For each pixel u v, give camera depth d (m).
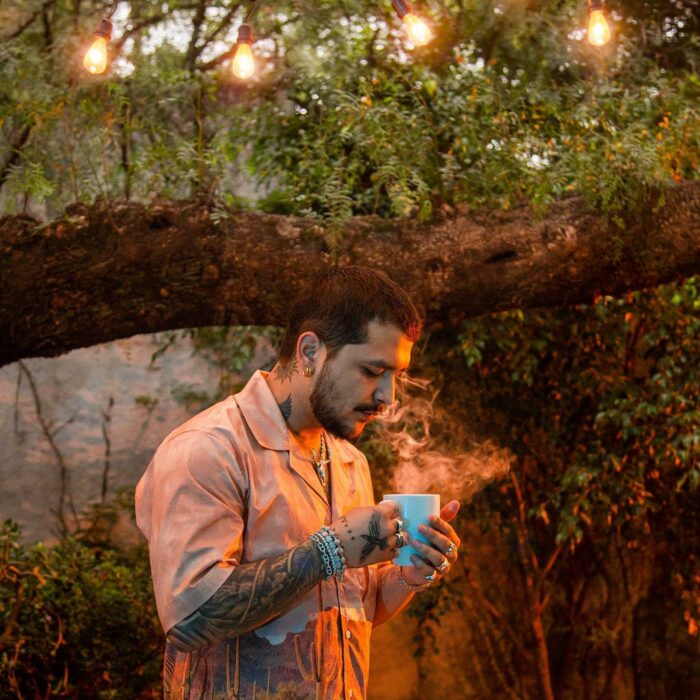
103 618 4.11
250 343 4.87
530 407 4.58
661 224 3.31
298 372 1.61
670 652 5.14
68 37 3.93
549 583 5.09
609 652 5.22
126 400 5.49
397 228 3.20
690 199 3.35
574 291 3.35
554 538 5.12
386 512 1.52
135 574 4.49
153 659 4.16
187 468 1.50
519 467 4.88
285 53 4.45
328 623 1.59
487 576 5.27
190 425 1.59
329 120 3.76
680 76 4.44
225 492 1.50
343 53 4.10
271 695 1.52
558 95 3.90
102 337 3.08
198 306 3.07
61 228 2.93
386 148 3.44
